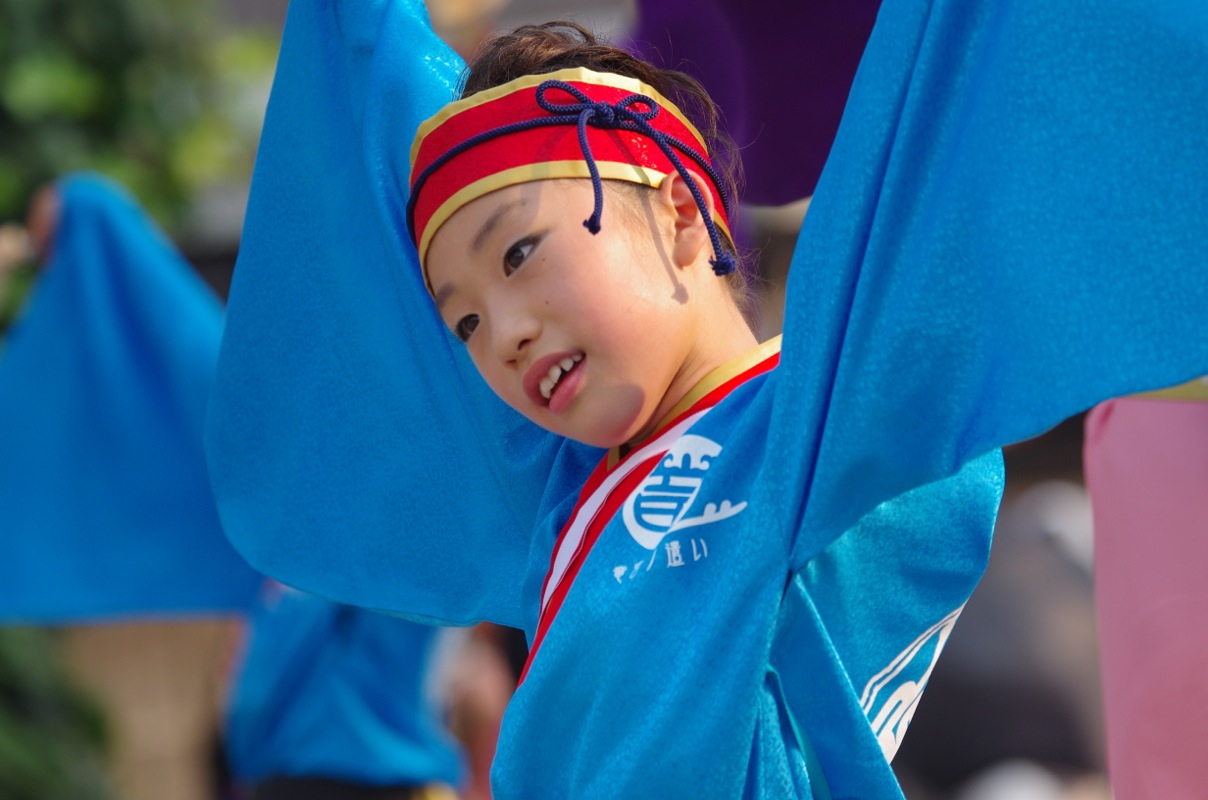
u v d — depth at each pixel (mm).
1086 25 3355
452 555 5020
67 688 15008
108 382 10680
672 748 3646
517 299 3891
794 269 3686
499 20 12953
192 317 10773
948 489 4066
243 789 12570
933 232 3482
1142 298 3234
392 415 5102
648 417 3977
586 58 4348
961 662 9547
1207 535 5191
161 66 15891
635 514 3928
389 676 10930
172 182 15914
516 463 4789
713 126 4629
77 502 10633
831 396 3561
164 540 10664
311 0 5219
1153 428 5371
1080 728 9414
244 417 5340
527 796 4000
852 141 3611
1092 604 9906
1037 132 3393
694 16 6477
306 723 10812
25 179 14961
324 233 5215
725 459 3811
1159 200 3246
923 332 3467
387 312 5105
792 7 6320
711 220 4008
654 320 3922
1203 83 3213
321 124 5219
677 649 3729
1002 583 9875
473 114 4008
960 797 9359
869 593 3959
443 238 4012
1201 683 5125
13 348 10727
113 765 15414
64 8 15391
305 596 11023
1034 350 3355
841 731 3801
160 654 16688
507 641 11766
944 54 3531
